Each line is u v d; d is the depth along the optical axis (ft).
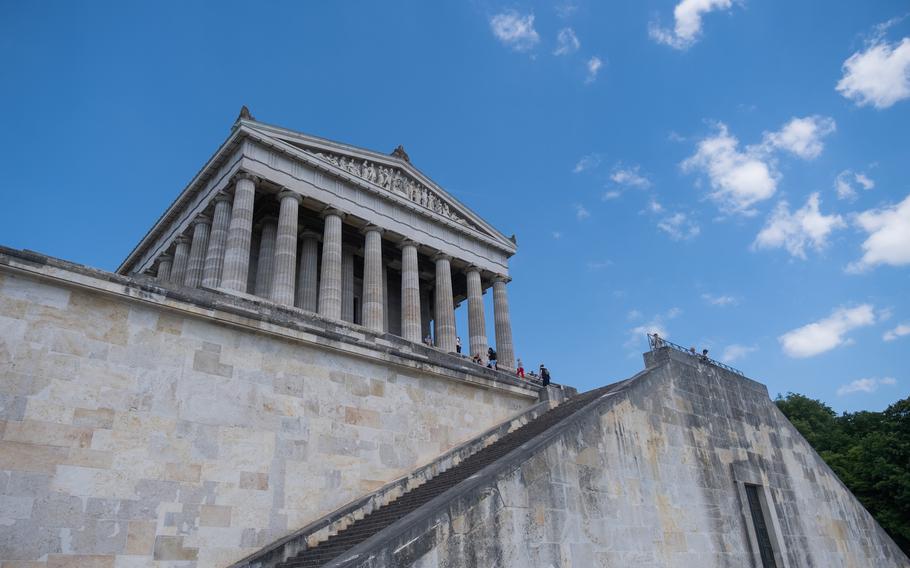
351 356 72.74
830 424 240.12
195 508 55.31
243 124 135.13
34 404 50.29
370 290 147.02
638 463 69.26
